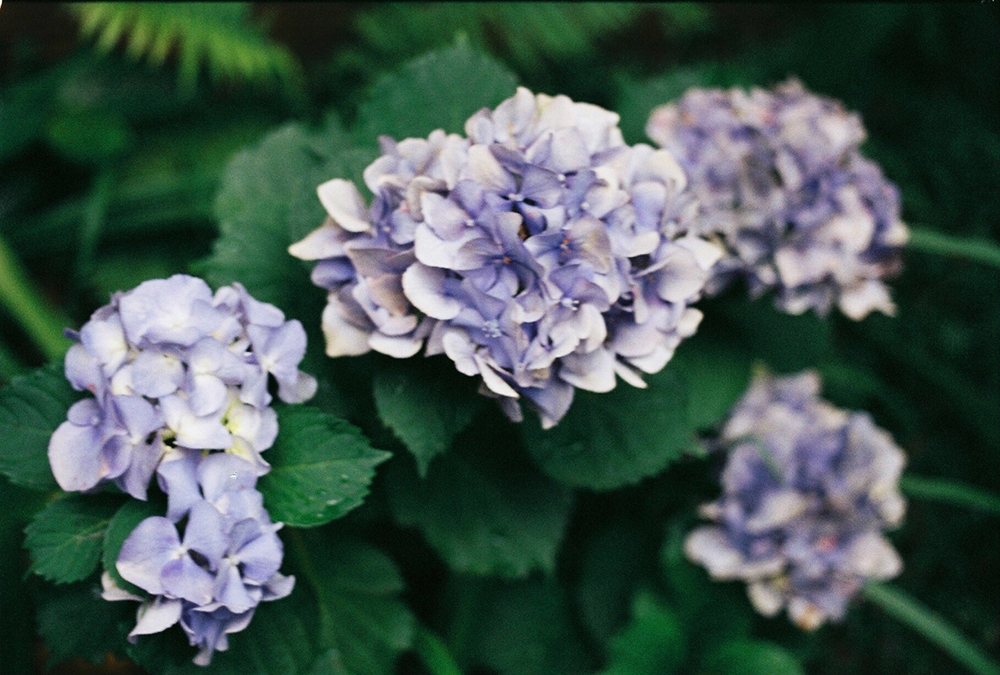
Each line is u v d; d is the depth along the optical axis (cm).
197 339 63
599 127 69
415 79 74
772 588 88
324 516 65
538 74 120
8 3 119
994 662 105
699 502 92
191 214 104
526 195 65
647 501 93
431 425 68
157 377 63
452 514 77
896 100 133
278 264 74
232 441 64
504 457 76
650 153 70
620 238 67
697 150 82
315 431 66
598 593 92
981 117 132
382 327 66
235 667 67
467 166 65
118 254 107
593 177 66
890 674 106
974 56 135
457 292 65
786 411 89
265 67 107
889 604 94
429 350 66
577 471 74
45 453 66
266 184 76
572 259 65
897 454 88
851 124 83
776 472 86
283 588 65
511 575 77
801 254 81
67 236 107
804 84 126
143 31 102
